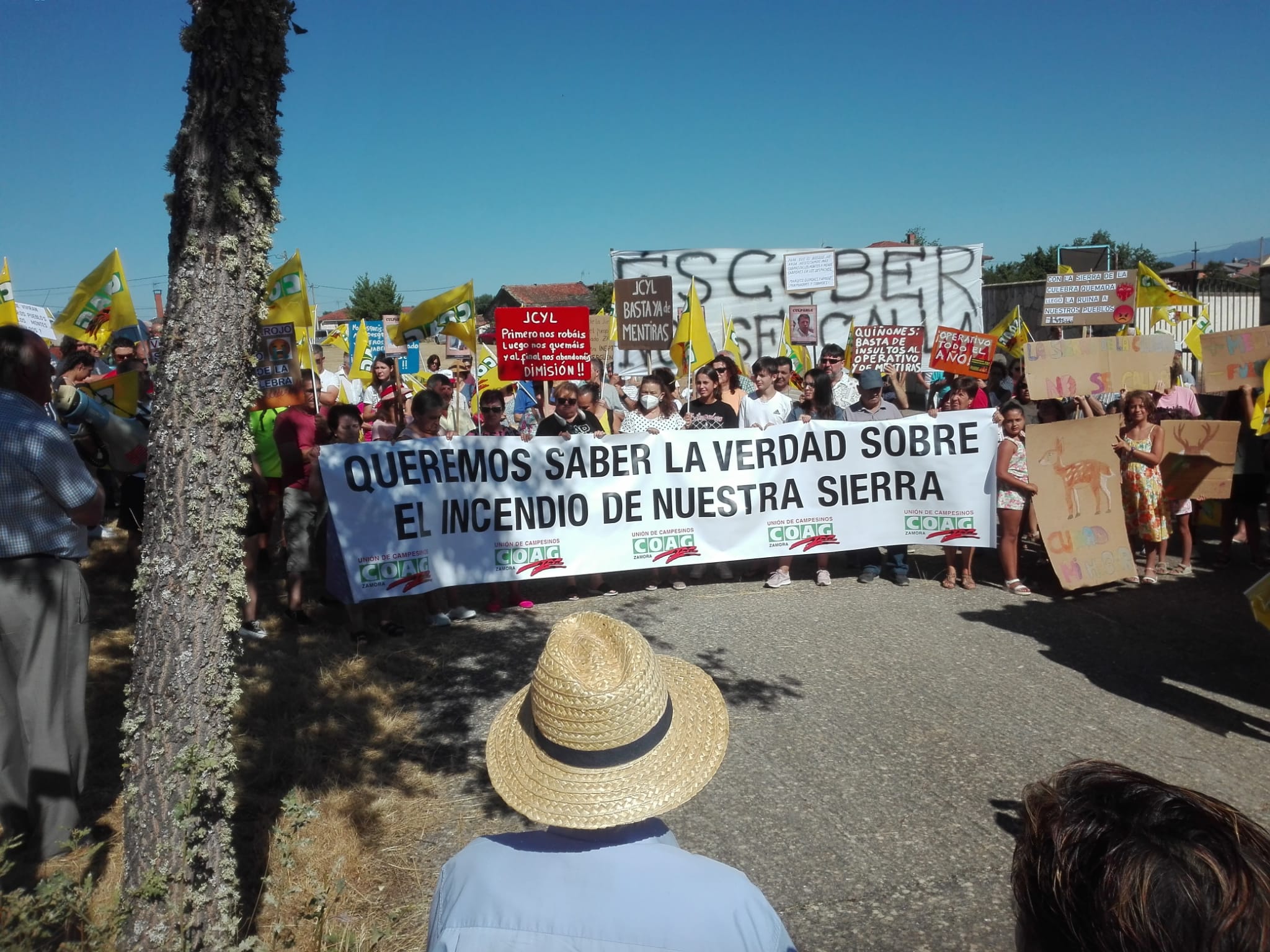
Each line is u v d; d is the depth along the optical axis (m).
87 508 3.65
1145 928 1.03
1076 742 5.02
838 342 16.75
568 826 1.55
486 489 7.21
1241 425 8.49
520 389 14.48
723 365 9.37
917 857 3.92
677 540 7.80
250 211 2.68
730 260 16.30
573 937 1.48
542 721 1.64
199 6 2.61
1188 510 8.51
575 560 7.54
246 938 2.74
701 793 4.45
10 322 7.61
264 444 7.32
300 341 9.49
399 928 3.38
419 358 17.28
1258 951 1.00
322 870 3.70
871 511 8.08
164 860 2.57
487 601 7.79
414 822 4.16
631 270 16.11
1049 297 12.62
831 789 4.49
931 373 16.38
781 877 3.79
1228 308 18.75
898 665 6.12
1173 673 6.04
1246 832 1.09
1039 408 8.63
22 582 3.51
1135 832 1.10
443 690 5.70
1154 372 8.29
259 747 4.75
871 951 3.36
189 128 2.65
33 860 3.62
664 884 1.51
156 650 2.61
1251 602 5.13
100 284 7.75
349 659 6.16
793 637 6.70
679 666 1.91
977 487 7.89
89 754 4.62
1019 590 7.83
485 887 1.56
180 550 2.62
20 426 3.51
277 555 8.78
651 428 8.15
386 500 6.84
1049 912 1.14
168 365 2.63
